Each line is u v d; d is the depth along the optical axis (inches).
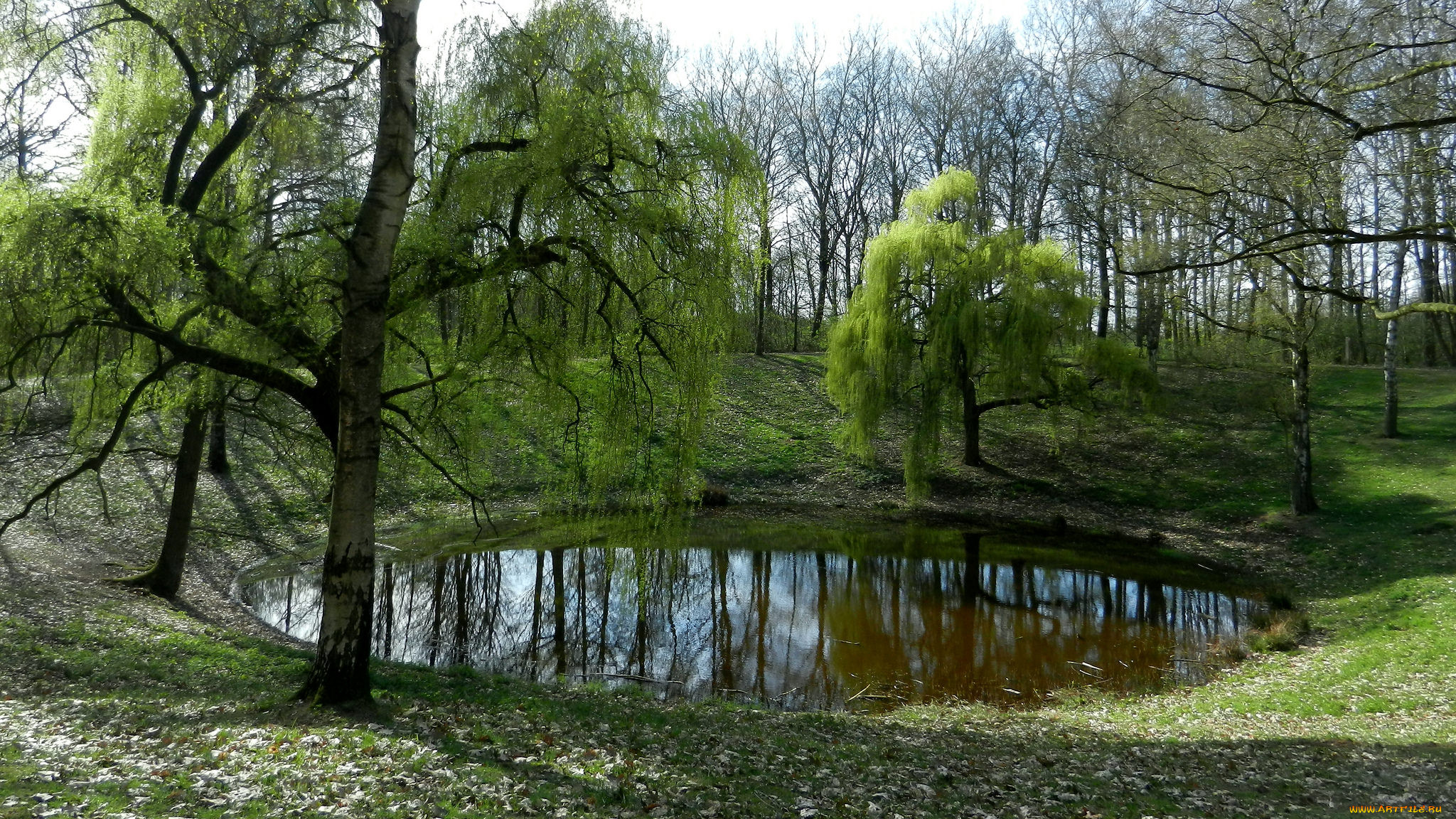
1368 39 356.8
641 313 430.0
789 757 313.6
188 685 351.6
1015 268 1088.8
